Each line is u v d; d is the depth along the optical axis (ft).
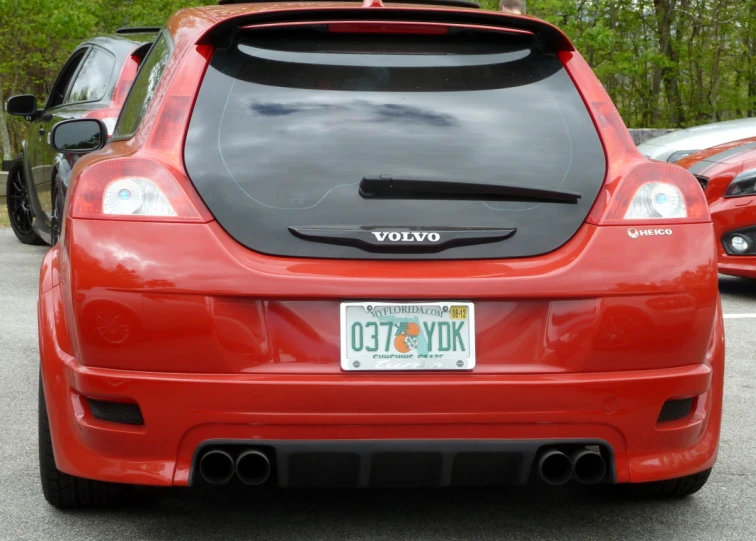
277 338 8.97
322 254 9.04
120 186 9.19
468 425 8.99
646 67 108.37
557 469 9.48
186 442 9.02
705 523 10.90
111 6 79.41
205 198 9.16
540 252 9.24
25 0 79.36
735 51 108.06
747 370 18.93
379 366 8.96
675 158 36.42
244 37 10.05
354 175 9.27
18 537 10.27
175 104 9.63
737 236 26.27
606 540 10.32
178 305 8.89
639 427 9.34
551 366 9.16
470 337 9.05
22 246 34.83
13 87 95.40
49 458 10.61
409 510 11.15
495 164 9.43
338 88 9.78
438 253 9.12
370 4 10.25
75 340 9.30
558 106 9.96
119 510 11.10
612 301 9.20
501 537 10.34
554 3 86.12
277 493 11.68
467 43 10.25
